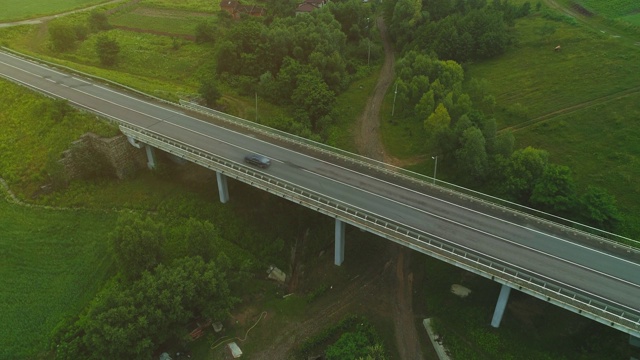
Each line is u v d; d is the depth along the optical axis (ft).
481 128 246.88
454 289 174.70
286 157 211.41
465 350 155.33
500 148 223.30
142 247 169.58
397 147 275.59
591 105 274.36
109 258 191.01
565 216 180.55
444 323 165.48
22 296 176.24
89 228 206.80
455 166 240.73
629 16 401.90
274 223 212.23
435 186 188.44
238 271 193.36
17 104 263.49
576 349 150.00
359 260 194.49
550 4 468.75
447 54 363.35
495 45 361.71
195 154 207.41
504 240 159.53
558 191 184.75
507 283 142.10
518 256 152.15
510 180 196.54
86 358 150.71
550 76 318.24
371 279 186.91
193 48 392.88
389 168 211.20
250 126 238.27
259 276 195.62
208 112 253.85
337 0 475.72
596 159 234.79
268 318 174.81
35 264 189.16
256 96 310.24
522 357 150.41
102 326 142.51
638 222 195.93
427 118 268.21
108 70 342.64
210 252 178.60
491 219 170.50
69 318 167.63
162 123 240.32
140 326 145.48
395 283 184.85
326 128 289.53
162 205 218.38
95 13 434.30
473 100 291.58
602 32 367.45
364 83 360.89
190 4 504.84
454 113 265.75
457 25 372.17
